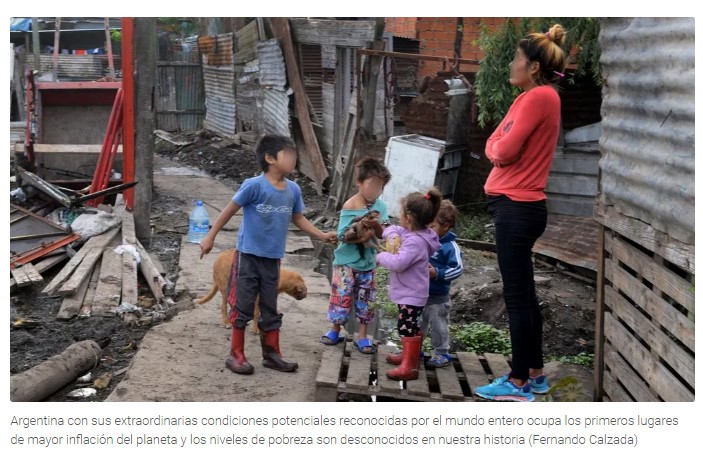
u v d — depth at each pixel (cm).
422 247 496
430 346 641
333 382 487
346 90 1368
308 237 1093
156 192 1399
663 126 405
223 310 646
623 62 454
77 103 1187
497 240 475
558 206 1041
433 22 1498
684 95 384
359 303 567
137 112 978
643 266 437
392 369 515
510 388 479
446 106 1245
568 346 668
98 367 587
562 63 462
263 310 548
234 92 2017
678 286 390
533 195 465
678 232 388
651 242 422
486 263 957
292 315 694
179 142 2172
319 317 693
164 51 2828
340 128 1393
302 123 1488
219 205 1319
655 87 412
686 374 383
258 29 1700
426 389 487
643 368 438
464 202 1226
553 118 459
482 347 651
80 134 1195
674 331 395
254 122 1839
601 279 511
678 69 389
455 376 520
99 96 1185
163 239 1045
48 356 602
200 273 845
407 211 500
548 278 876
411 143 1161
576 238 923
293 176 1602
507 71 1014
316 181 1451
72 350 571
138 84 970
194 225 1070
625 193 453
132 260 828
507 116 472
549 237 959
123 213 998
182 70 2406
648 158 420
